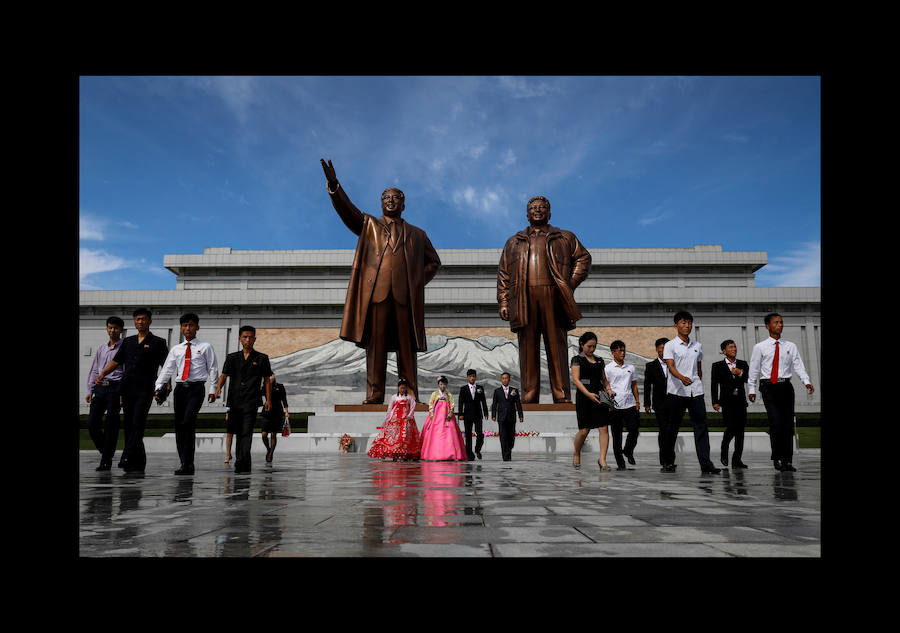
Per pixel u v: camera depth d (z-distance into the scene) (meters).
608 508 3.52
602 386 7.57
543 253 16.77
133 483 5.47
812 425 27.23
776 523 2.90
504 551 2.19
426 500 4.00
